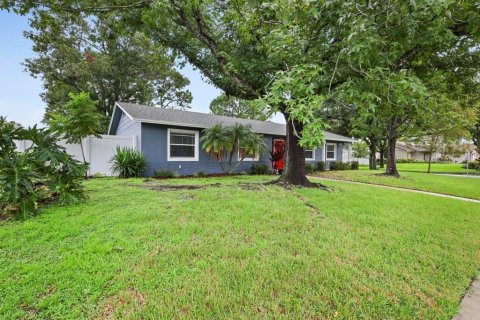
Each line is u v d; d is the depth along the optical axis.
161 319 1.87
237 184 7.62
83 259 2.62
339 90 3.54
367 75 3.09
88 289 2.17
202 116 13.52
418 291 2.49
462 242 3.80
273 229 3.66
